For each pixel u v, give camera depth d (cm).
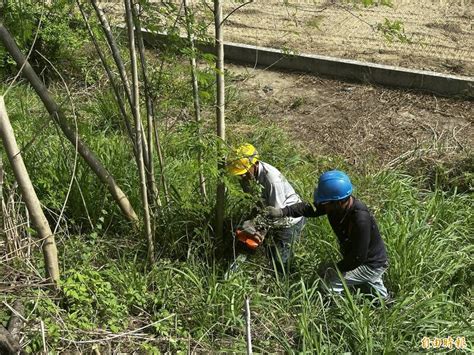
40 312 464
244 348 477
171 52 509
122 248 557
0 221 540
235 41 970
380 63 905
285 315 502
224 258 557
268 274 540
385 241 548
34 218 462
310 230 570
